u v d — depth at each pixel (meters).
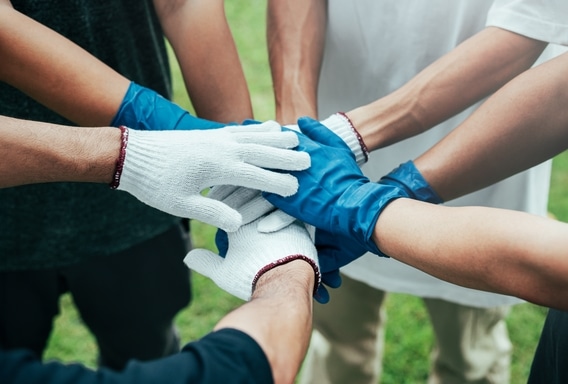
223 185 1.61
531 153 1.56
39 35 1.53
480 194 1.88
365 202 1.45
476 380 2.19
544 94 1.51
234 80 1.77
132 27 1.78
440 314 2.09
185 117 1.62
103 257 2.00
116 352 2.22
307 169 1.54
